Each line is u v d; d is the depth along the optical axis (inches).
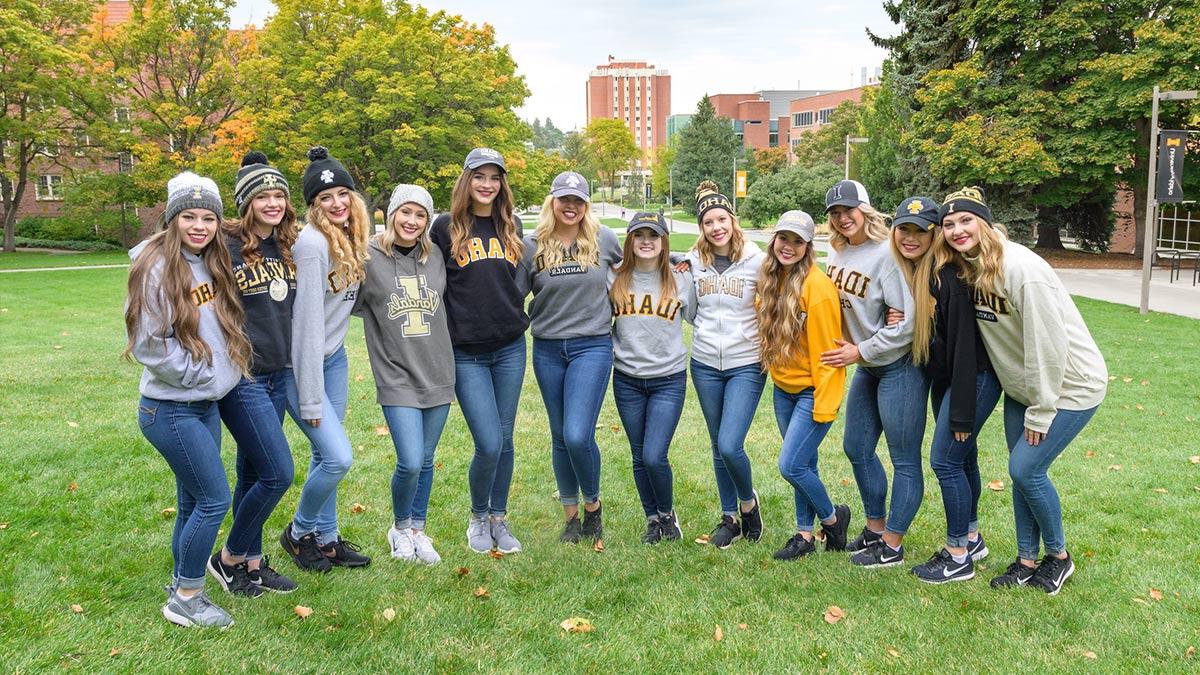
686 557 173.6
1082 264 965.2
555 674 126.3
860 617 145.2
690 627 142.0
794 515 201.6
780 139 4114.2
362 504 203.3
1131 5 875.4
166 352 123.0
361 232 153.3
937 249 150.3
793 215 161.3
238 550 147.0
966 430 150.4
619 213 2800.2
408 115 1064.2
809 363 166.7
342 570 162.2
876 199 1290.6
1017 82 935.0
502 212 166.2
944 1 986.7
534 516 201.5
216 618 136.5
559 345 174.1
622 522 197.6
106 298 658.2
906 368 160.4
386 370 161.0
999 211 979.3
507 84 1182.9
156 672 121.0
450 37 1125.1
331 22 1040.8
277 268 142.9
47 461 225.1
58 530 175.9
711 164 2479.1
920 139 1000.2
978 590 156.3
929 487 218.8
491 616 144.4
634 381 178.5
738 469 173.8
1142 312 570.3
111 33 1181.7
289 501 199.9
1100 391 149.3
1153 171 561.3
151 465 223.0
